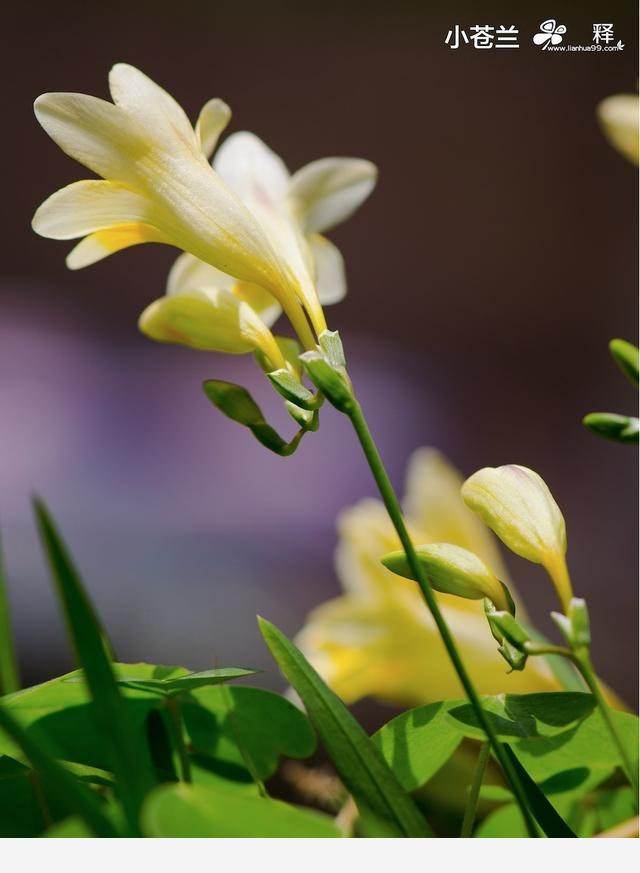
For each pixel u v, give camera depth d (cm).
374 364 297
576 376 294
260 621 39
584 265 294
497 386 296
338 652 50
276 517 242
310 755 44
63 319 294
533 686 49
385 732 41
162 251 306
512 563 207
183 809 36
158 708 42
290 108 287
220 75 286
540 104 282
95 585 198
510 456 284
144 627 188
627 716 40
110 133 42
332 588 214
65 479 247
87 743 42
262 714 43
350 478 257
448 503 51
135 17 284
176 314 43
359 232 303
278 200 46
